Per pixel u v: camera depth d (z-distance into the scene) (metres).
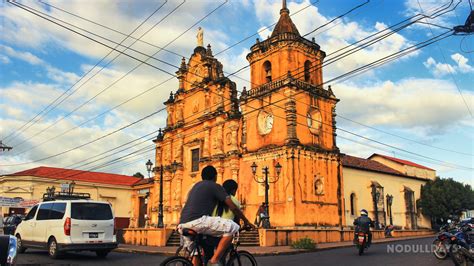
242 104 35.44
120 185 56.72
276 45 33.25
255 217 31.97
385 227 39.09
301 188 30.20
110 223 17.75
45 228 17.78
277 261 16.77
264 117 33.62
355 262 15.41
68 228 16.67
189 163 39.88
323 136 33.31
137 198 51.97
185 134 41.31
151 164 30.42
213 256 7.15
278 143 31.67
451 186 51.03
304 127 32.00
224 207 8.07
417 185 51.47
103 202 17.95
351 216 39.75
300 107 32.09
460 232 14.27
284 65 32.56
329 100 34.75
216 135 37.03
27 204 45.00
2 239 8.03
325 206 31.55
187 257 7.41
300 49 33.28
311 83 33.84
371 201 42.66
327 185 32.19
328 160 32.81
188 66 42.56
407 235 36.75
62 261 16.39
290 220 29.23
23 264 15.24
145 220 46.75
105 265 15.46
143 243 28.64
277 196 30.61
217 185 7.62
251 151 33.66
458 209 50.38
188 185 39.47
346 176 40.72
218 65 40.09
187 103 41.84
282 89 31.97
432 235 39.00
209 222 7.21
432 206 49.47
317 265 14.85
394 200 46.72
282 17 35.34
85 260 17.08
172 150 42.53
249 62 36.19
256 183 32.62
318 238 27.67
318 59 34.59
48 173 53.25
